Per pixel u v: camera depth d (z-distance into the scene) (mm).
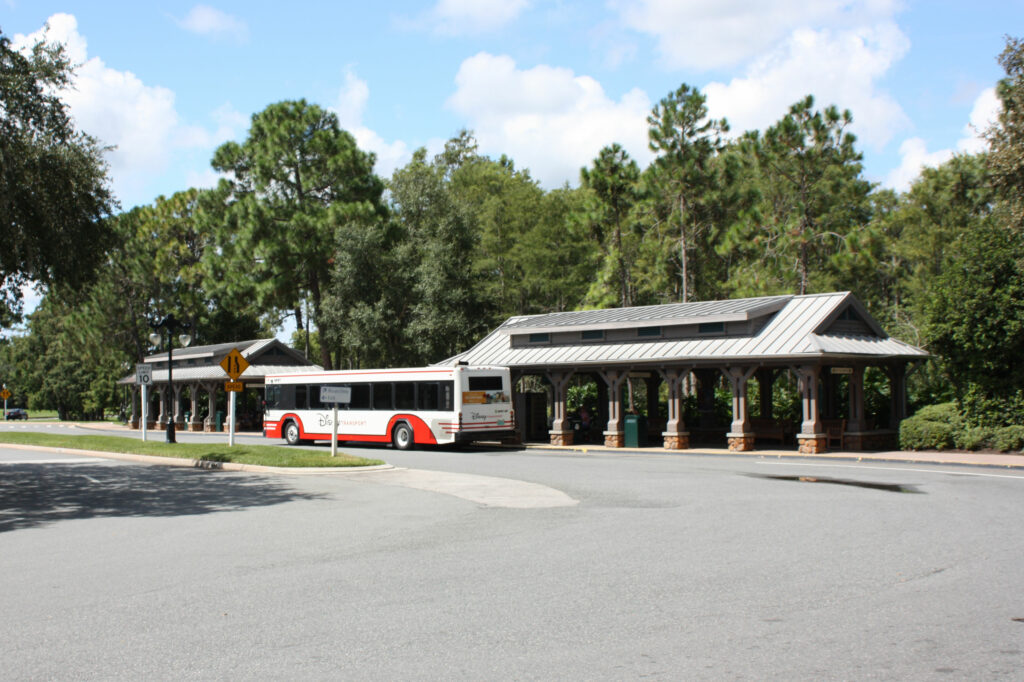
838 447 28719
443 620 7156
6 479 21203
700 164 48281
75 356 82688
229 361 28500
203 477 21375
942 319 26266
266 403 36031
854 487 17094
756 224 46469
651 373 36656
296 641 6594
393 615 7352
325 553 10461
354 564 9703
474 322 54406
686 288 48438
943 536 10984
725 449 29781
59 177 20609
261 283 53156
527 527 12281
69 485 19609
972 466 22344
